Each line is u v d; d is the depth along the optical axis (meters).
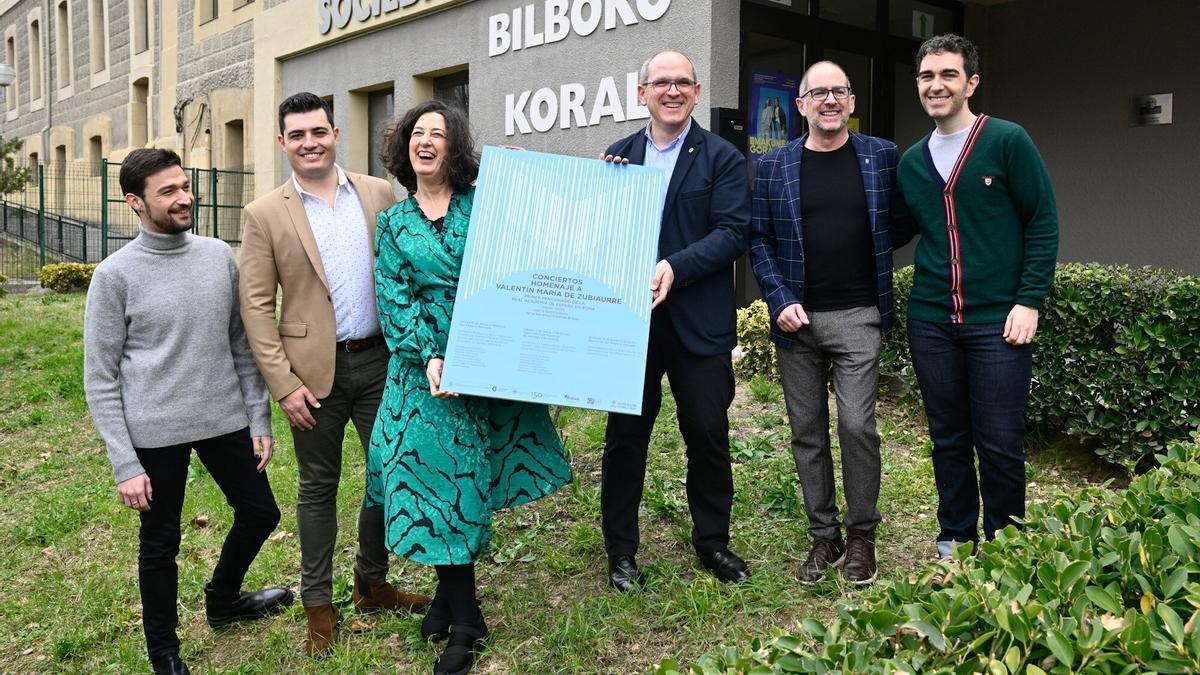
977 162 3.30
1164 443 4.52
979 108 9.40
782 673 1.79
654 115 3.55
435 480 3.12
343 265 3.42
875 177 3.56
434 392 3.08
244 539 3.61
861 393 3.58
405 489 3.11
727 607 3.49
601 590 3.80
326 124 3.38
